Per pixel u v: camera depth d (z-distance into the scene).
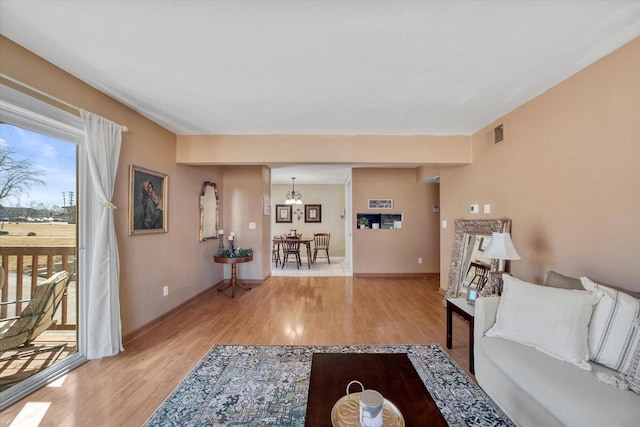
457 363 2.41
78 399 1.93
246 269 5.41
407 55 1.99
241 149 3.78
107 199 2.47
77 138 2.37
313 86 2.44
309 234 8.79
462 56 2.00
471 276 3.54
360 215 5.96
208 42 1.83
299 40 1.81
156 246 3.32
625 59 1.85
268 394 2.00
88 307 2.48
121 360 2.45
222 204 5.35
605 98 1.98
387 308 3.86
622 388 1.32
